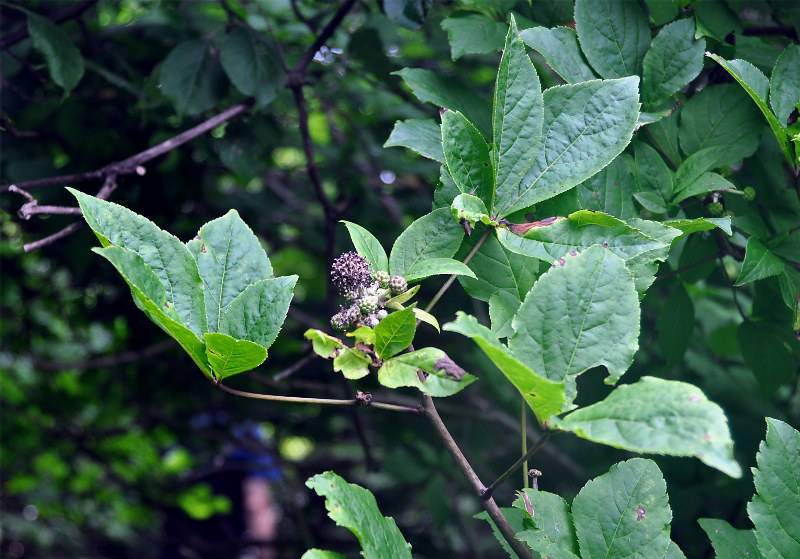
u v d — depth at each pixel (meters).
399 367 0.84
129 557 3.22
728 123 1.00
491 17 1.06
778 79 0.96
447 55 1.70
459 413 1.64
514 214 0.91
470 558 2.00
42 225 1.83
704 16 1.04
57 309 2.17
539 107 0.90
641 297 0.87
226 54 1.24
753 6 1.18
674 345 1.13
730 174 1.04
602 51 0.99
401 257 0.90
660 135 1.02
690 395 0.77
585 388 1.18
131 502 3.00
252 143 1.48
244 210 2.04
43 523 3.14
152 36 1.62
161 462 2.89
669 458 1.22
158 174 1.70
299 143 1.98
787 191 1.05
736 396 1.26
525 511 0.86
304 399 0.86
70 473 2.83
